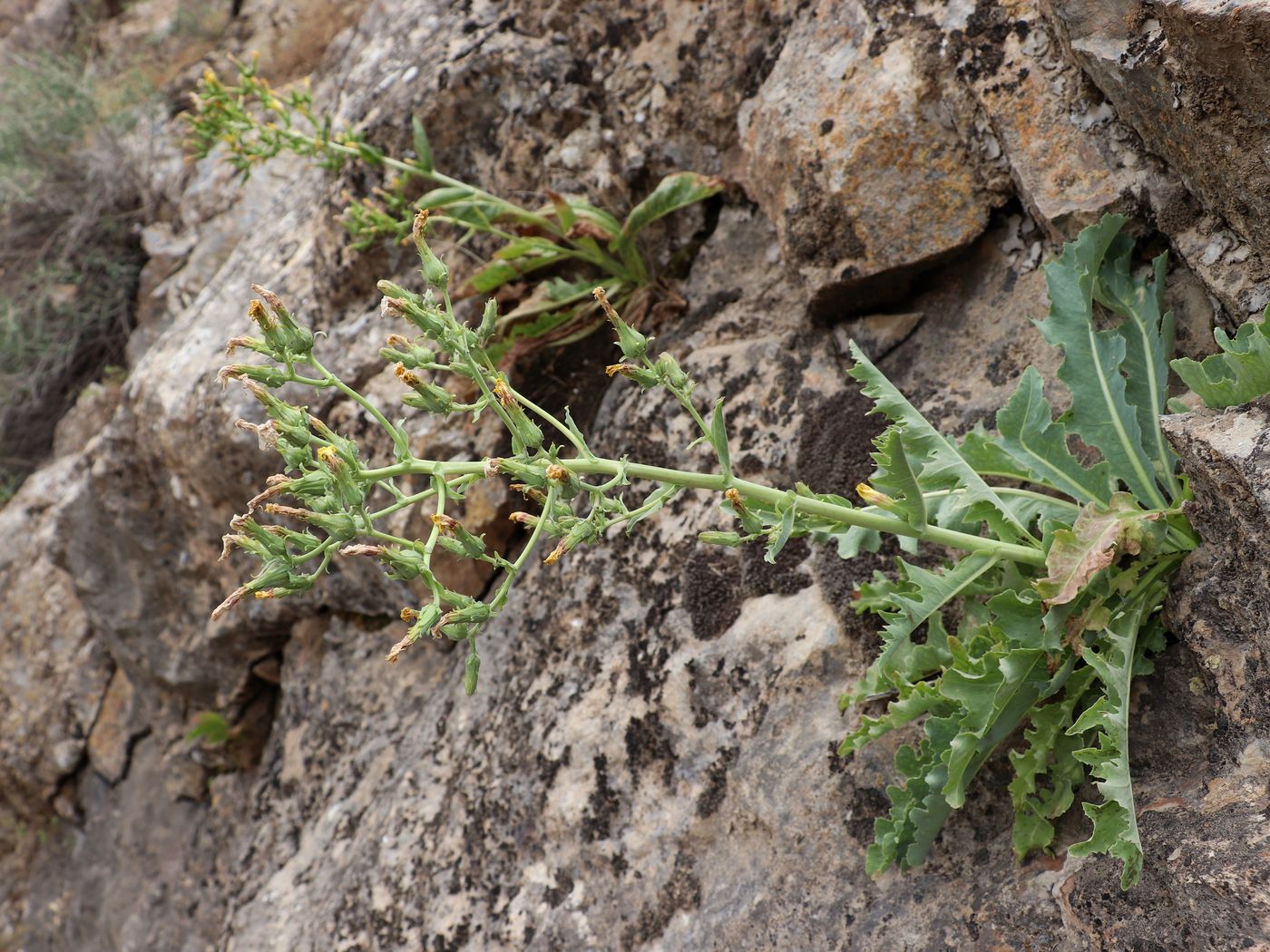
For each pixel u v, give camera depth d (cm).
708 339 277
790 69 251
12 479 617
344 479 147
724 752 226
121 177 607
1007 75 218
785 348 260
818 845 203
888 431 162
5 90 655
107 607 430
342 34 519
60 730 495
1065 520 181
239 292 375
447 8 329
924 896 184
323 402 325
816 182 239
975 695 167
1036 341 222
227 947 314
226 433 346
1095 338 187
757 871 210
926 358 239
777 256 275
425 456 305
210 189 555
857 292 246
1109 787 150
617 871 234
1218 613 158
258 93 304
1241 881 134
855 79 236
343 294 332
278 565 148
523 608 287
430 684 332
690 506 259
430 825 278
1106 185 204
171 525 402
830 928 192
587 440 291
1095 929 153
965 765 170
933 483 184
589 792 246
